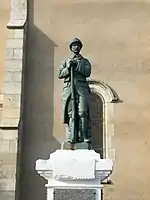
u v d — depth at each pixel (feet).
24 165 53.88
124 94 55.77
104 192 52.21
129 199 52.03
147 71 56.59
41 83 56.80
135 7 59.31
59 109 55.88
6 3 60.29
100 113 55.67
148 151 53.72
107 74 56.59
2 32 59.52
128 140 54.08
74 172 30.50
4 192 50.06
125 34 58.23
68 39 58.44
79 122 33.01
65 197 30.50
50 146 54.49
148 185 52.47
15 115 53.42
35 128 55.16
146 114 55.06
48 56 57.88
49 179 30.96
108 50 57.57
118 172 52.85
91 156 31.17
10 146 51.47
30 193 52.95
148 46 57.67
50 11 59.57
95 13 59.21
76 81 33.76
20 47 56.08
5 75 55.06
